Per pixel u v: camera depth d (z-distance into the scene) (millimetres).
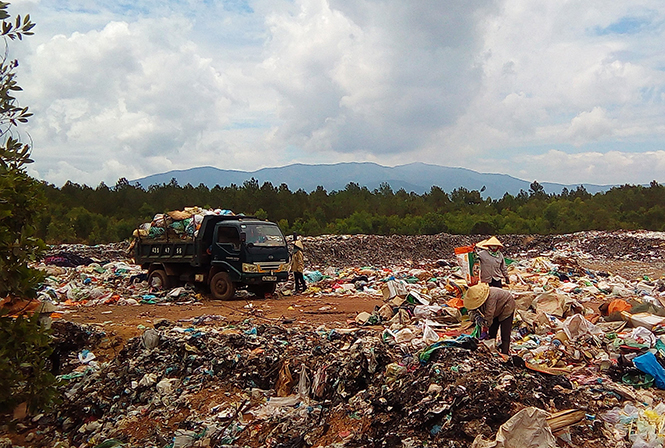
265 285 17094
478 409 6246
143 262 18125
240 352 9297
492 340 9195
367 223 54188
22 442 7961
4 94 5148
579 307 13133
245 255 15930
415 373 7379
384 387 7434
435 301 14188
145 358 9461
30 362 5672
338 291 18359
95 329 11039
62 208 45844
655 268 33406
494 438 5871
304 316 13820
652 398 7523
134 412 8281
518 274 20266
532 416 5664
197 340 9727
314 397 8188
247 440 7281
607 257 40594
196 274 17109
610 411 6824
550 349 9594
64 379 9344
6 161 5367
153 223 17969
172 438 7484
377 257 36250
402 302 13711
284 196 61531
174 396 8484
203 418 7859
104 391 8961
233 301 16250
